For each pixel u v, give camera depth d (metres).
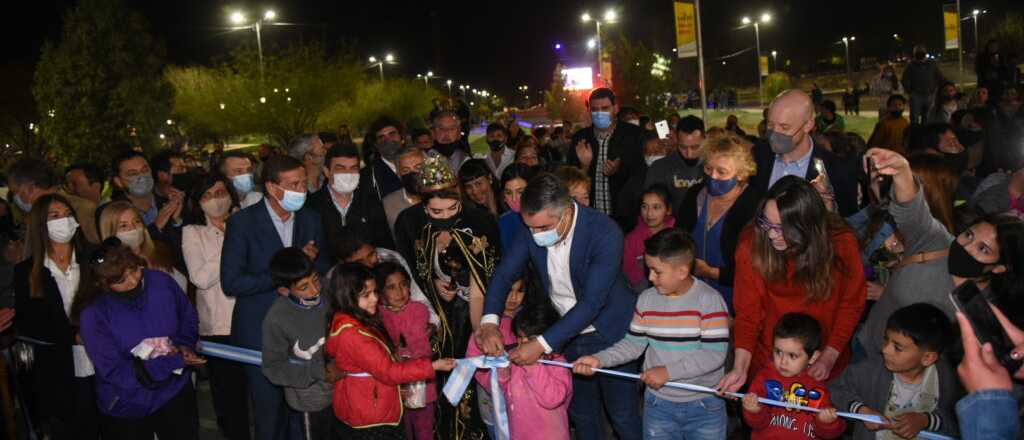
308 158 6.86
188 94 35.09
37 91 29.11
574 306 4.16
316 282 4.50
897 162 3.87
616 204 7.65
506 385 4.29
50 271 4.85
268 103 34.69
